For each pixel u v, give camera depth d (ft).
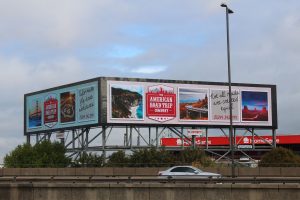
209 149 285.64
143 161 249.96
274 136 306.14
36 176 168.66
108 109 269.64
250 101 300.20
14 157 273.13
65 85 292.81
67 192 102.63
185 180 112.37
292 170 173.37
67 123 290.35
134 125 275.18
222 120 293.02
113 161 256.32
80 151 281.74
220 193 95.96
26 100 322.34
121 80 273.54
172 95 282.56
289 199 93.25
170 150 278.67
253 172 173.47
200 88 288.92
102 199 100.78
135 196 99.55
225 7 155.43
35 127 314.35
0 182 116.57
